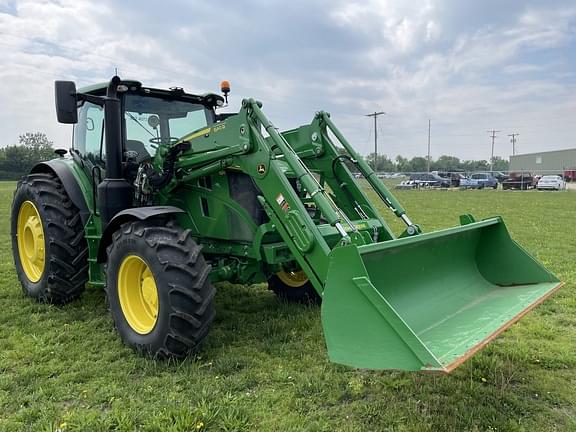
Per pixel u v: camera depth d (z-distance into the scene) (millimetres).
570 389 3455
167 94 5191
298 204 3719
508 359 3908
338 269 2840
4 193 27297
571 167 64625
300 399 3279
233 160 4176
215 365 3785
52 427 2941
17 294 5754
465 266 4336
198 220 4695
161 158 4617
